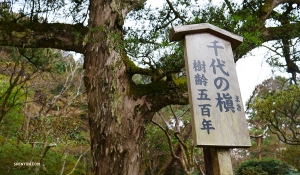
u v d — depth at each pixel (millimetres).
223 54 2549
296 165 8234
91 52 3768
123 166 3359
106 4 3891
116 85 3588
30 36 3959
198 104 2246
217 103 2275
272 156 13469
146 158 8406
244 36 3273
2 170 6988
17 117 9078
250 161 10734
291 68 5270
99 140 3400
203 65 2445
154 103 3881
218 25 3354
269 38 4426
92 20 3912
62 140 7340
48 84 9953
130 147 3488
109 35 3684
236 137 2158
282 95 5379
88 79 3689
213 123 2184
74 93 11227
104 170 3295
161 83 3973
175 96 3906
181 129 8570
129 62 3963
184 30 2570
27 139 7191
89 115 3582
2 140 8391
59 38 4039
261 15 4402
